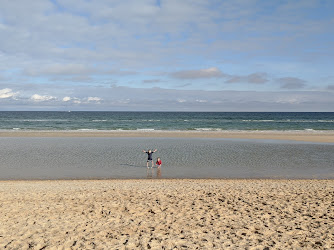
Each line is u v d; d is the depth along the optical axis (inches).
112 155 973.8
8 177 670.5
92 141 1379.2
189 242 295.3
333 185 568.4
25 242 294.4
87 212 391.9
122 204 428.5
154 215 380.2
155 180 632.4
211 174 705.0
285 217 371.2
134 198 463.5
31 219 362.3
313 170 756.6
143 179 647.1
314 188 537.6
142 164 826.2
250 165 815.1
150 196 477.1
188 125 2785.4
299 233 320.2
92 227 337.1
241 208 409.7
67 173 712.4
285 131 2000.5
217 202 440.8
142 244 290.2
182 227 337.4
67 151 1058.7
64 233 318.7
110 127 2482.8
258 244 290.8
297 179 655.8
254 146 1216.8
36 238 304.2
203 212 391.9
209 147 1179.9
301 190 519.5
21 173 711.7
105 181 620.1
